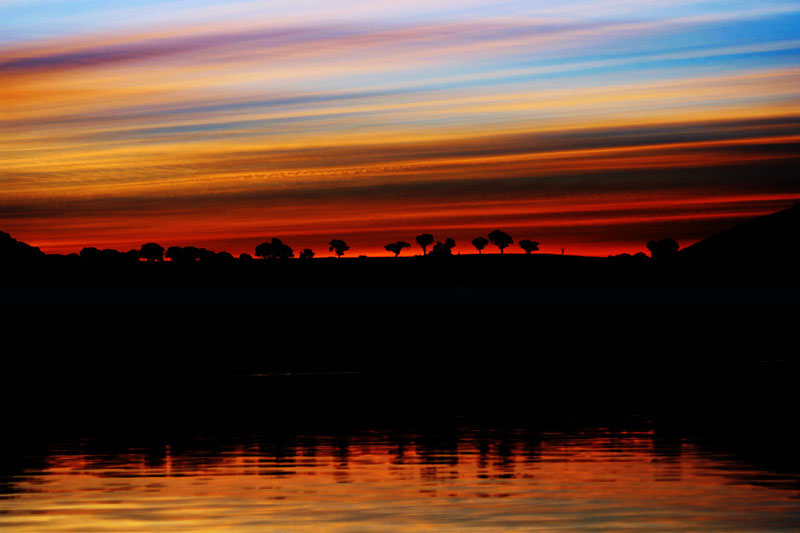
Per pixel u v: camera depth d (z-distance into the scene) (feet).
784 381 313.73
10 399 255.09
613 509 96.84
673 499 102.27
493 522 90.89
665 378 337.93
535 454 140.97
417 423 187.93
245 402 242.37
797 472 121.29
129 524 91.30
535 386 300.61
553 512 95.50
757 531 86.38
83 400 251.39
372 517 93.86
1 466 130.00
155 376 390.01
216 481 116.88
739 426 178.29
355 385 313.53
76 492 108.88
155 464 131.85
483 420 193.26
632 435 164.66
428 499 103.45
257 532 87.56
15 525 90.94
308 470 125.70
